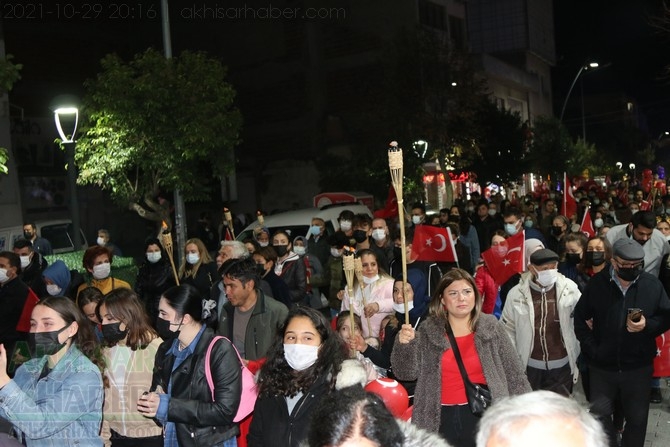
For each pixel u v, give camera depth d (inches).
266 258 306.7
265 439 161.2
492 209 646.5
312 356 159.0
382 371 235.1
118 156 561.9
